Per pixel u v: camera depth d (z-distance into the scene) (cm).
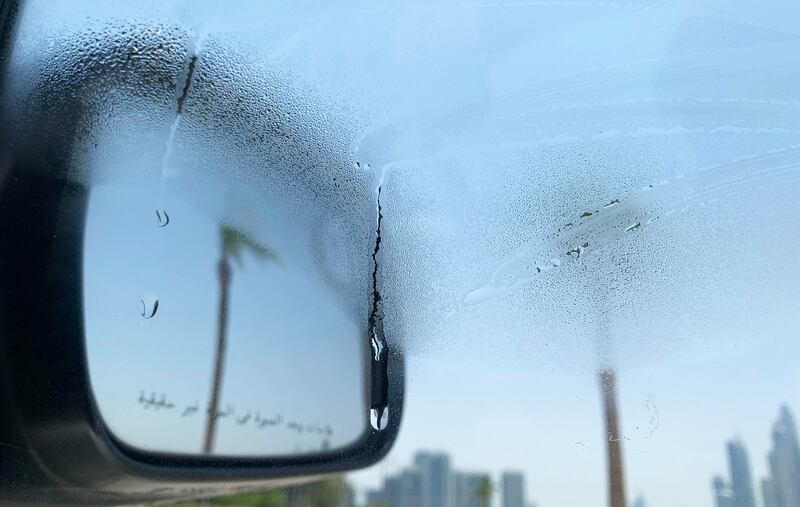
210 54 40
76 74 37
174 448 37
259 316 40
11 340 34
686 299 40
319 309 41
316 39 42
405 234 42
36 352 34
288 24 42
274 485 39
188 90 40
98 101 38
